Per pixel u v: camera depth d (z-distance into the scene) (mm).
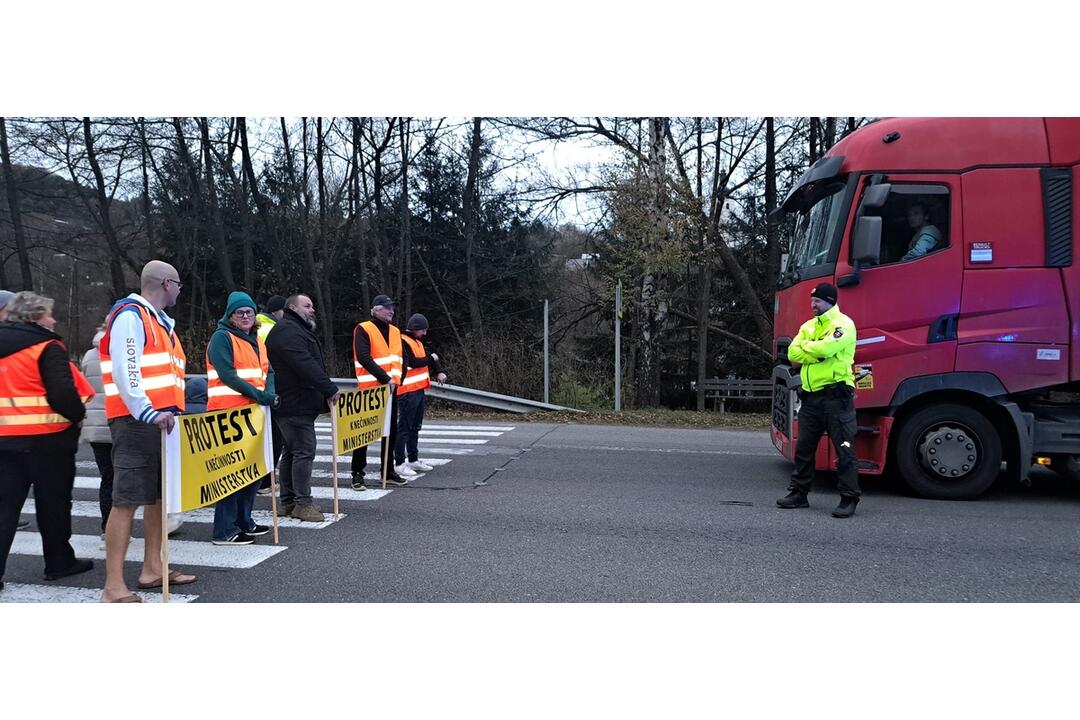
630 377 18016
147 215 23750
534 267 22094
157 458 4438
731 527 6141
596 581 4801
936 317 6957
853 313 7094
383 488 7672
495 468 8883
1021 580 4906
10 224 23438
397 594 4562
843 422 6547
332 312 22859
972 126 6984
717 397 17844
